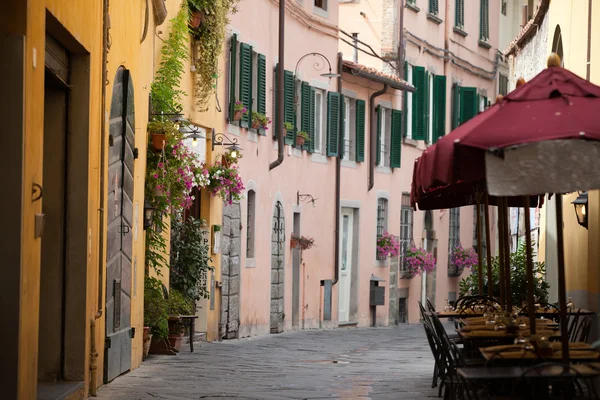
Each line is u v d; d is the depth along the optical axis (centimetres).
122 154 1346
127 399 1153
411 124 3472
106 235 1253
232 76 2217
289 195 2630
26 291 869
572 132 736
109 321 1298
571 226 1538
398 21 3350
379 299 3144
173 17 1797
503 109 774
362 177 3105
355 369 1557
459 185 1395
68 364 1135
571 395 919
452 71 3772
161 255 1723
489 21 4097
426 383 1358
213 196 2083
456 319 1355
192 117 1964
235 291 2239
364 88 3116
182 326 1741
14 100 840
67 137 1134
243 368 1519
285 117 2600
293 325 2706
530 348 845
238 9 2278
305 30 2741
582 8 1508
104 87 1200
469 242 3916
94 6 1145
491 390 1015
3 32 841
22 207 845
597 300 1313
